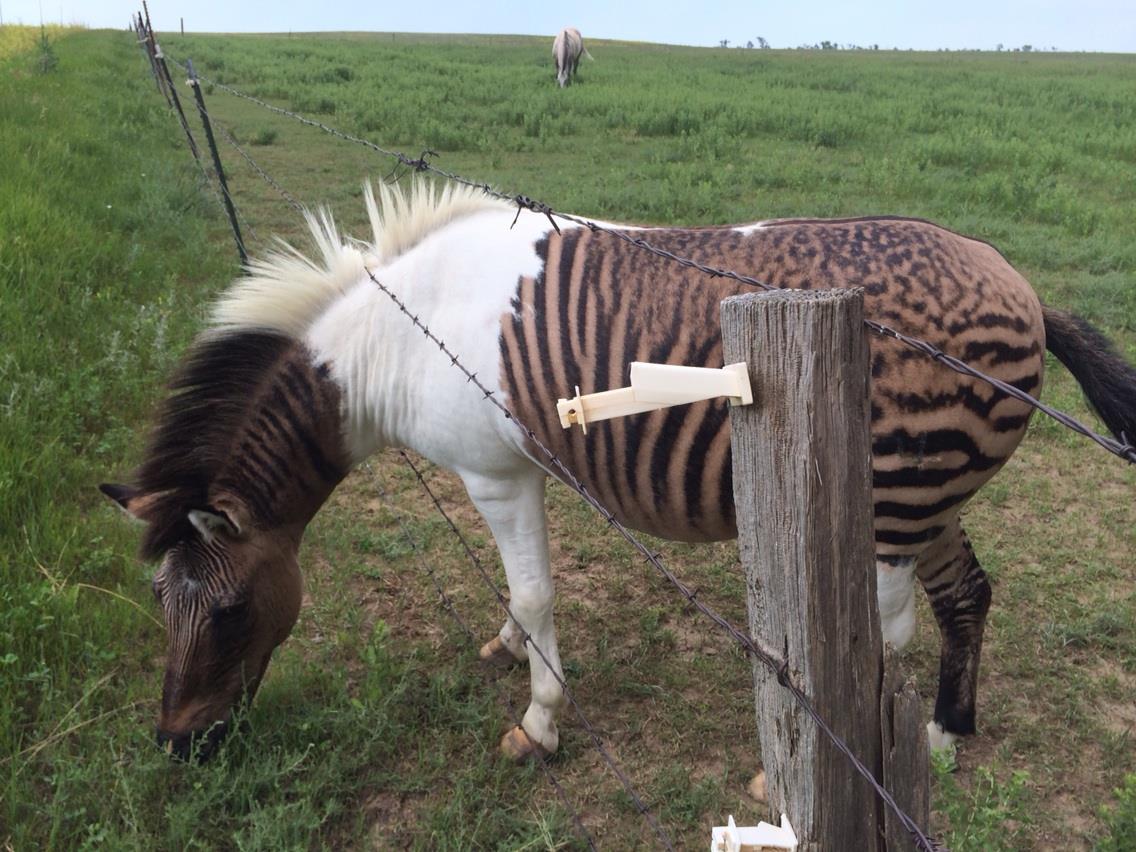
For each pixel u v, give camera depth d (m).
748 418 1.48
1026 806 3.04
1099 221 9.63
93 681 3.27
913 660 3.83
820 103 19.67
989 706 3.50
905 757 1.62
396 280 2.95
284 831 2.77
